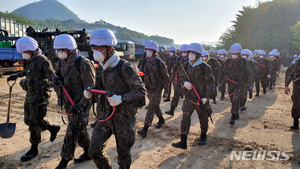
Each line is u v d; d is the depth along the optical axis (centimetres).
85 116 317
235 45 561
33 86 341
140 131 463
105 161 258
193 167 349
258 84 938
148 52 474
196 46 386
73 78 304
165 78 477
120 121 252
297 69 507
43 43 1292
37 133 355
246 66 558
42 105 349
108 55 246
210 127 541
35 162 351
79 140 337
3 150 388
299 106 509
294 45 4003
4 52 1107
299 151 409
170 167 347
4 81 1074
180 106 749
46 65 338
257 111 694
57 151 389
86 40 1389
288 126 550
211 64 811
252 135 489
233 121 545
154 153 394
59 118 567
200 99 387
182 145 402
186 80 407
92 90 251
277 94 998
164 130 511
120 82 249
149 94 480
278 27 4575
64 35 296
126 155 264
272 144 439
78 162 353
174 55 855
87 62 302
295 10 4500
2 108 629
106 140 262
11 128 339
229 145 433
